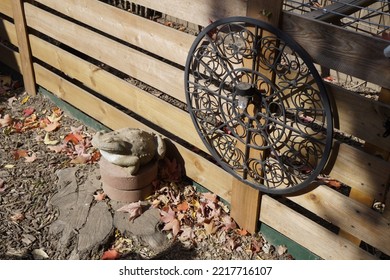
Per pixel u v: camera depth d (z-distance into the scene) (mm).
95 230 2695
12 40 3658
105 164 2846
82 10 3074
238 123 2525
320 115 2314
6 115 3426
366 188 2303
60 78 3426
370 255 2369
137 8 4012
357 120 2236
